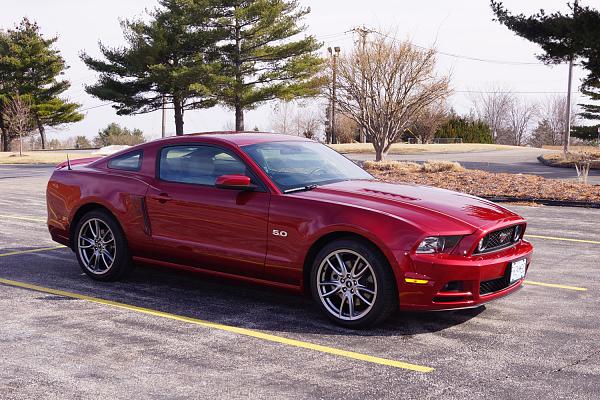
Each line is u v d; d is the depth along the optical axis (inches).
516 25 1005.2
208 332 191.9
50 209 269.9
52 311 214.7
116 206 244.2
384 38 1027.3
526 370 160.6
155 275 268.7
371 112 1035.3
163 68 1686.8
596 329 195.5
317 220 194.9
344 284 194.4
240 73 1777.8
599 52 981.2
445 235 182.4
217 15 1729.8
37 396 144.8
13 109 2271.2
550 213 470.3
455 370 160.6
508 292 198.2
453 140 2817.4
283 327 196.9
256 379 154.8
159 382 153.0
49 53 2514.8
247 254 210.5
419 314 209.9
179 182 231.3
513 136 4264.3
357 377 156.0
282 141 240.8
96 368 162.2
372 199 198.8
